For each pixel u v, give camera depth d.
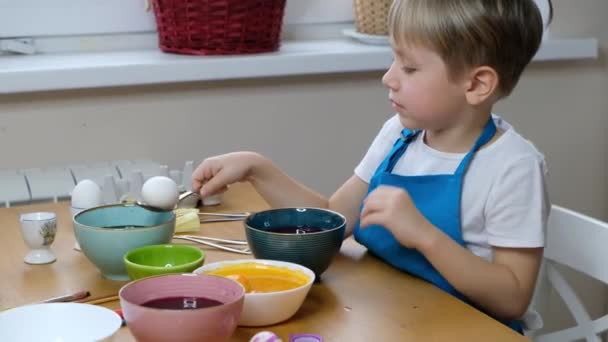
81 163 1.87
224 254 1.19
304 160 2.05
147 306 0.90
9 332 0.86
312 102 2.03
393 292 1.08
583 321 1.42
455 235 1.20
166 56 1.91
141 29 2.02
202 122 1.95
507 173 1.19
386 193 1.11
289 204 1.37
